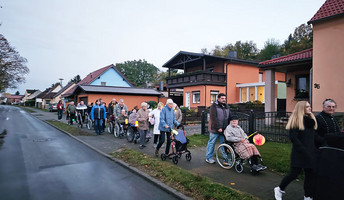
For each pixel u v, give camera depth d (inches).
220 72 968.3
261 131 341.4
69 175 211.0
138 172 213.6
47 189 175.9
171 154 247.9
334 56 356.2
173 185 179.5
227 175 204.8
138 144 360.2
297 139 141.7
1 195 163.2
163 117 259.8
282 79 1070.4
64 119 861.2
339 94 348.5
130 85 1427.2
